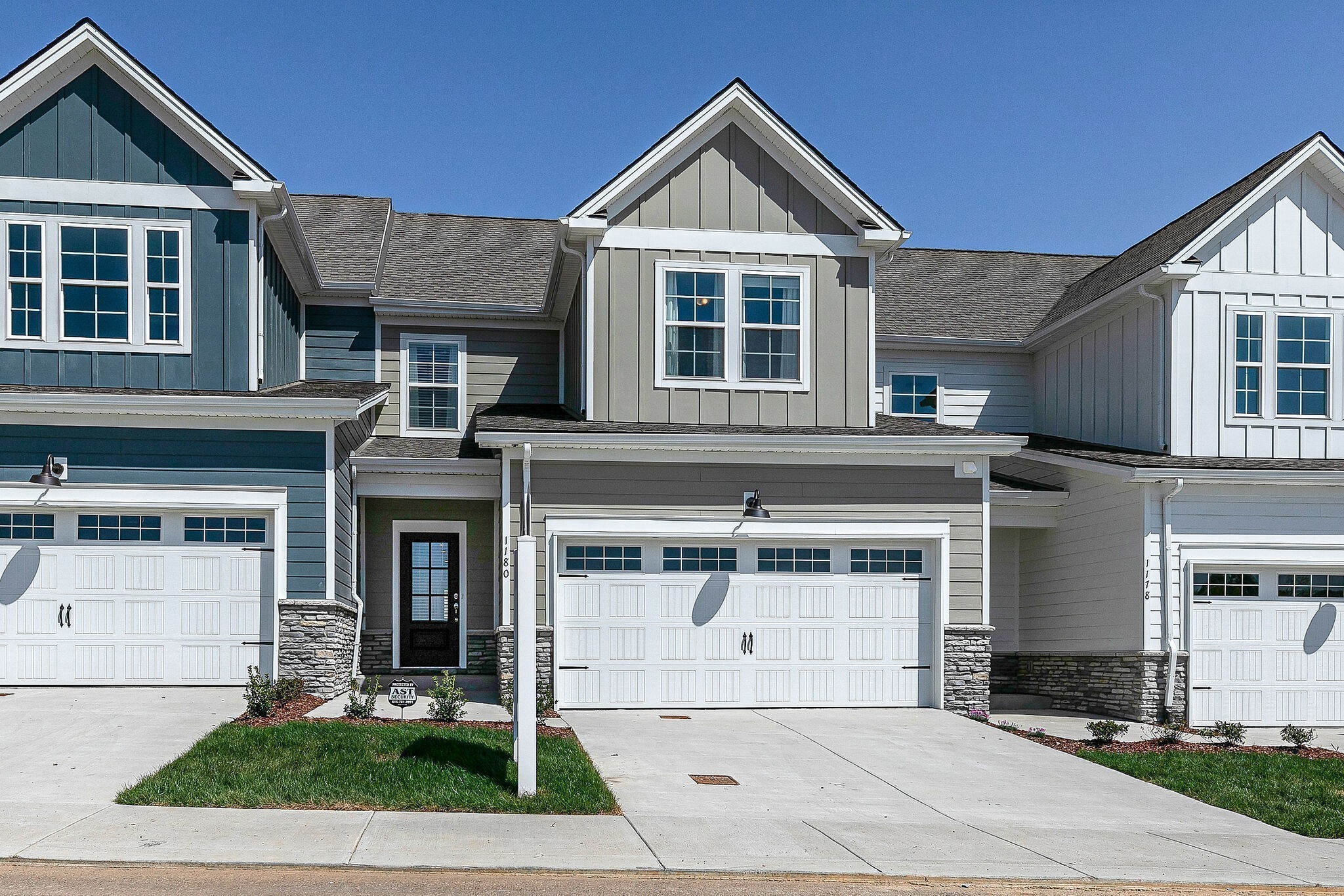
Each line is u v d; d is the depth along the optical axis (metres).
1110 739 15.15
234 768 11.13
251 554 15.94
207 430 15.91
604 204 17.92
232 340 16.86
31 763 11.45
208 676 15.76
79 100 16.80
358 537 19.61
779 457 17.36
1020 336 23.28
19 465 15.53
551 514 16.95
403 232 24.86
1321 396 19.23
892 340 22.59
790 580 17.48
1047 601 20.66
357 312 21.50
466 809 10.34
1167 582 17.58
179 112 16.69
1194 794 12.52
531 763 10.79
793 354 18.56
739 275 18.48
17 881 7.80
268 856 8.57
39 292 16.58
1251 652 17.78
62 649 15.62
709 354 18.36
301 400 15.73
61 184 16.66
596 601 17.12
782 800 11.45
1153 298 19.31
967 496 17.73
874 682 17.50
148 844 8.80
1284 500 17.98
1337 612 18.05
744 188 18.62
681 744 14.15
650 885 8.31
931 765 13.45
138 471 15.74
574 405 20.52
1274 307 19.20
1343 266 19.42
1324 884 9.06
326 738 12.31
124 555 15.77
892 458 17.58
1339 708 17.88
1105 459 18.27
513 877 8.37
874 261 18.98
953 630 17.48
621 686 17.06
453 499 20.47
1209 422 18.94
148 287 16.73
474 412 21.77
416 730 13.04
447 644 20.50
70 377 16.48
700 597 17.30
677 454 17.20
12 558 15.62
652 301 18.25
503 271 23.27
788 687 17.34
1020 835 10.37
